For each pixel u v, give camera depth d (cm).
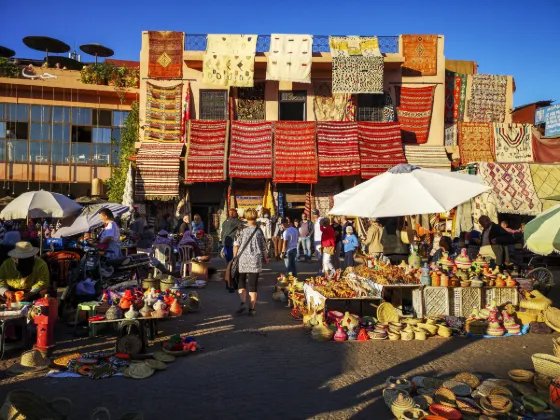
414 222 1738
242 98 1989
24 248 630
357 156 1873
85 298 722
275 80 1897
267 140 1902
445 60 2214
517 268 906
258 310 846
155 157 1872
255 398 444
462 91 2073
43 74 2244
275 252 1784
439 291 741
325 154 1884
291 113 2033
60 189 2347
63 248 992
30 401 377
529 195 1661
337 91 1883
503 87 2089
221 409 420
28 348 586
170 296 635
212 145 1892
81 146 2319
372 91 1881
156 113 1952
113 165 2342
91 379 491
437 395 424
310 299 800
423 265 842
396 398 410
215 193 1969
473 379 466
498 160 1942
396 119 2011
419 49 2000
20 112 2258
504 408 392
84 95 2308
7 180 2256
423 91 2000
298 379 495
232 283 819
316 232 1309
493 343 635
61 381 484
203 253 1364
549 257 1446
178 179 1847
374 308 870
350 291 744
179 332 687
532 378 456
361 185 880
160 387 470
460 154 1931
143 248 1220
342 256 1258
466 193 772
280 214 1895
